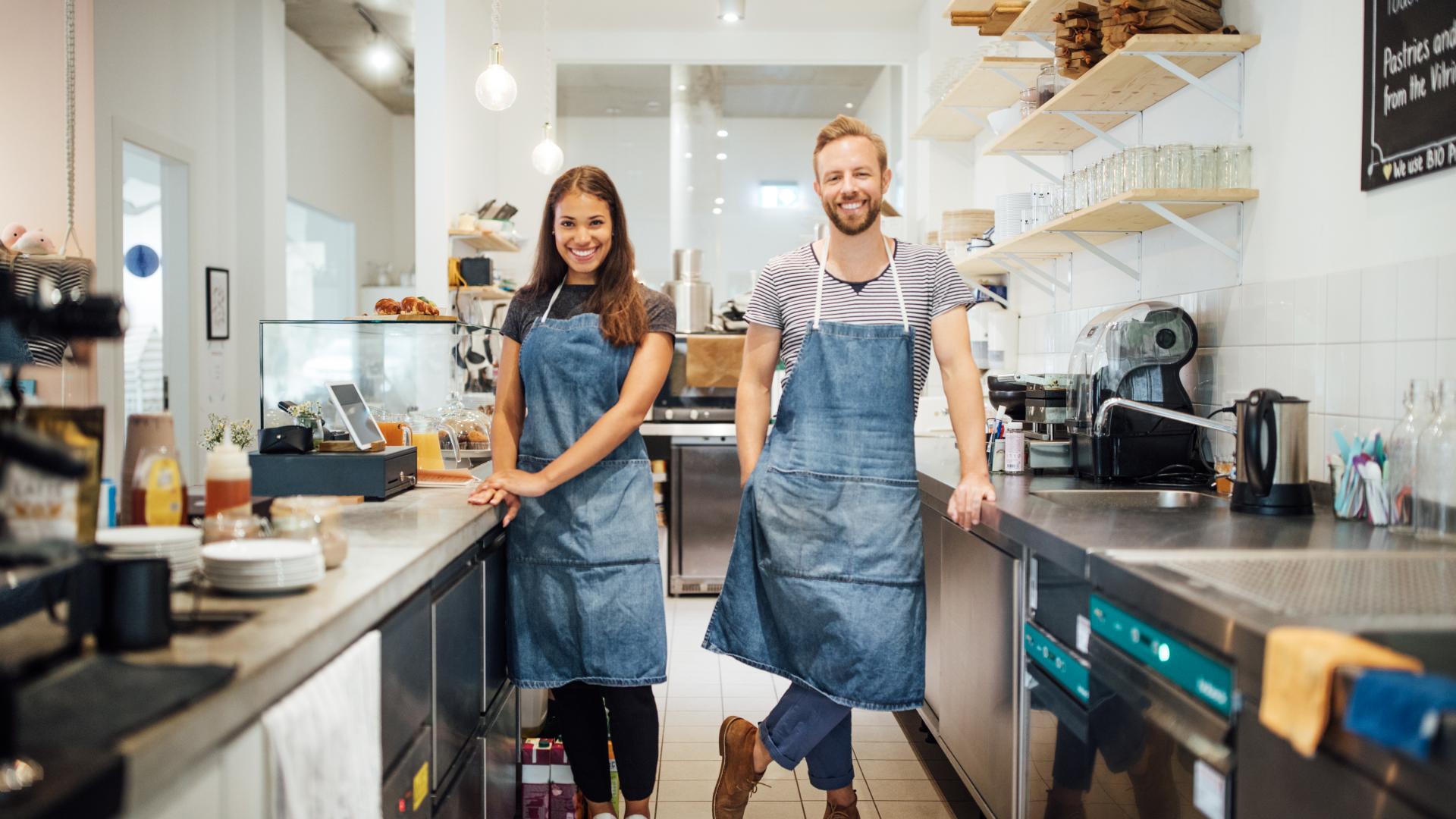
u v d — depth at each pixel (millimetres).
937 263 2170
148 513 1409
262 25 6164
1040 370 4078
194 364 5586
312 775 1127
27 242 2760
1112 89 2787
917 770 2951
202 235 5715
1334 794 1035
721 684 3744
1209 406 2605
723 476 5121
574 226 2227
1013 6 3287
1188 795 1354
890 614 2090
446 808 1818
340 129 8469
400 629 1537
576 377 2229
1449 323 1753
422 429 2676
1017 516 1957
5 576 1058
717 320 5480
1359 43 2018
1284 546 1632
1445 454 1658
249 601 1267
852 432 2102
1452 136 1735
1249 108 2434
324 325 2748
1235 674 1242
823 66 6379
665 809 2660
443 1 4930
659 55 6242
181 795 894
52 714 853
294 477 2117
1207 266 2656
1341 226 2070
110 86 4805
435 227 4945
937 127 4965
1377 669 955
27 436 956
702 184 6559
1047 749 1936
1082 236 3285
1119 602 1597
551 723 2707
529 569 2256
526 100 6219
